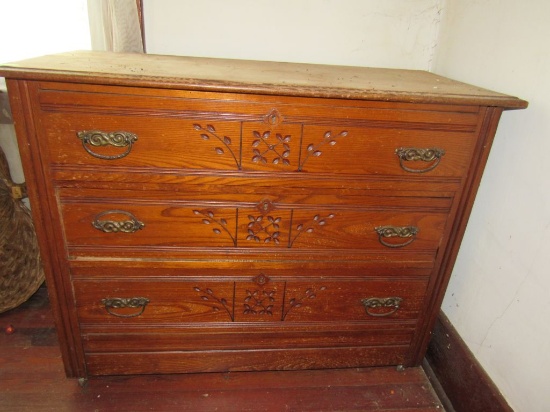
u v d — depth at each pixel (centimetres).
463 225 115
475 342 122
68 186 98
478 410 116
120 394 125
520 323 104
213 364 128
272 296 119
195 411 122
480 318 121
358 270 118
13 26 142
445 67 140
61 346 118
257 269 114
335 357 132
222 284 116
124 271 111
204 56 141
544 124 97
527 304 102
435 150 103
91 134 93
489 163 118
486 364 117
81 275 109
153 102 91
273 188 104
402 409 127
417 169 105
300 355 130
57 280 109
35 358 136
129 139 94
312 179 104
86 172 97
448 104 99
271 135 98
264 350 128
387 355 135
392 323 128
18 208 160
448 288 139
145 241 107
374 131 100
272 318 123
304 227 110
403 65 149
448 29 138
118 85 88
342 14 140
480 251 122
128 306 115
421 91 97
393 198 109
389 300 123
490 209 117
